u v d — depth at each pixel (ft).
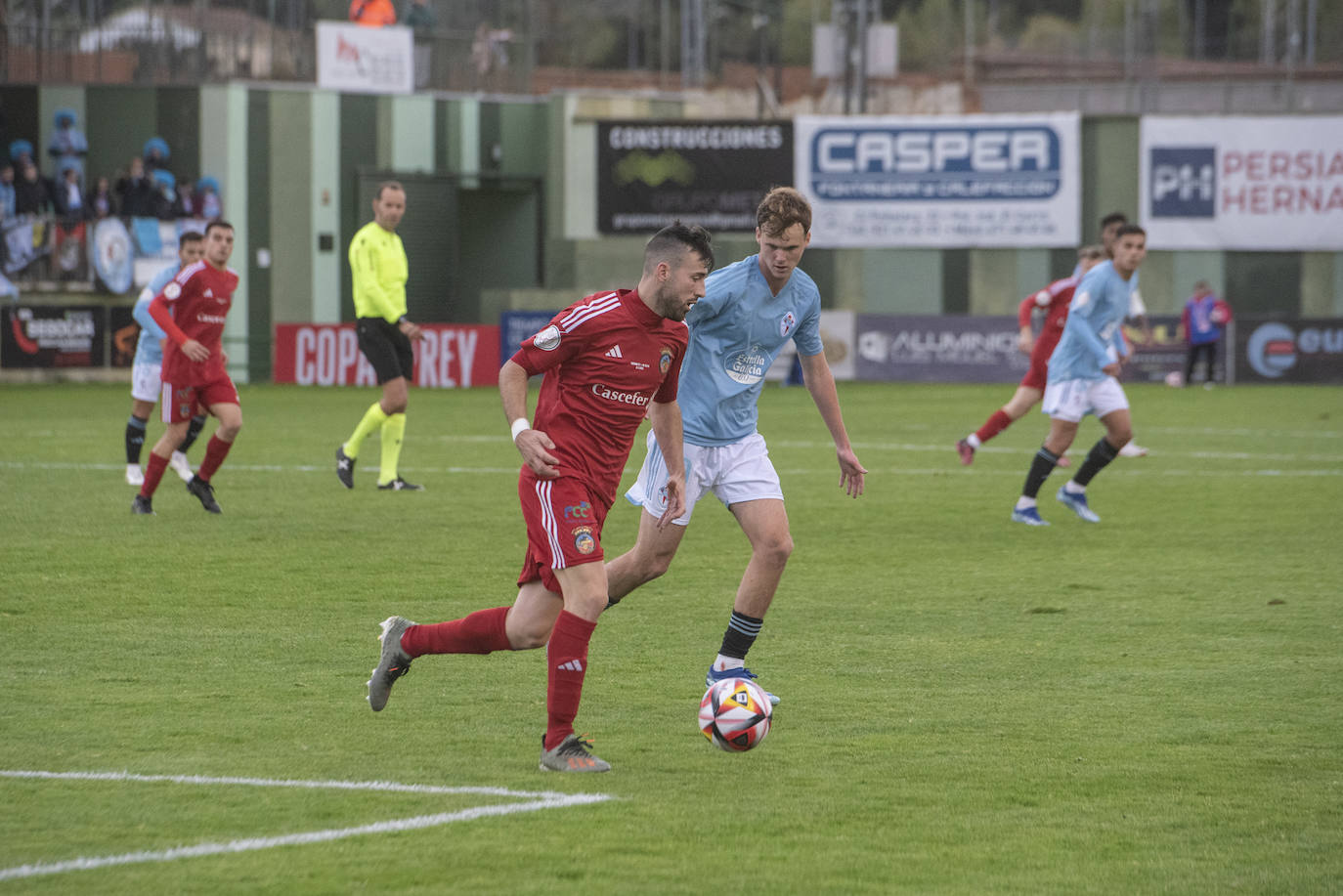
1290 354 361.92
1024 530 131.75
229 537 121.70
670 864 48.80
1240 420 258.37
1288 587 102.99
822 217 394.93
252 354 381.40
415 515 136.15
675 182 398.01
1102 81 431.84
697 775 58.95
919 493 157.89
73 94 375.86
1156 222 384.88
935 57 451.53
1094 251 158.81
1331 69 423.23
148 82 375.66
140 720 66.33
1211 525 134.82
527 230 420.36
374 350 153.28
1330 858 49.85
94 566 107.45
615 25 450.71
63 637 84.07
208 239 130.62
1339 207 375.86
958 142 388.16
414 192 396.16
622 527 133.80
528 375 60.85
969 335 369.50
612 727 66.28
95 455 187.42
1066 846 50.88
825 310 393.91
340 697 71.00
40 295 353.92
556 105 405.18
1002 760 61.16
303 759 60.39
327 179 386.73
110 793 55.57
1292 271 382.42
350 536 122.83
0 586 99.40
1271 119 377.71
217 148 374.43
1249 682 75.20
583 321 60.29
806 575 108.06
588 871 48.06
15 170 361.71
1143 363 369.50
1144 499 153.28
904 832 52.31
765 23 453.58
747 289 71.61
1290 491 160.04
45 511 136.36
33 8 375.25
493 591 98.99
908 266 395.34
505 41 411.95
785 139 393.50
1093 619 91.81
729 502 73.46
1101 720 67.67
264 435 220.23
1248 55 433.48
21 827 51.72
